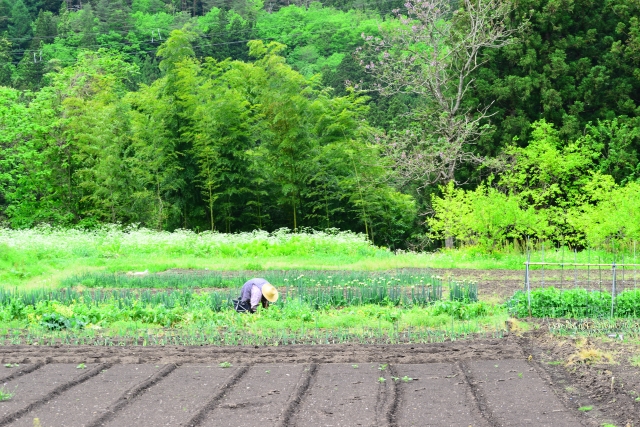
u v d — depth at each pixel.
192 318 11.41
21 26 66.06
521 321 10.73
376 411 6.86
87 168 31.72
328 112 28.81
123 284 15.54
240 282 15.51
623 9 27.19
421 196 32.12
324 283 14.81
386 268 18.47
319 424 6.55
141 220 31.03
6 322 11.45
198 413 6.84
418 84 26.56
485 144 27.31
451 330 10.30
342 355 9.05
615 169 25.06
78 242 23.09
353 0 75.44
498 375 8.01
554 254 20.22
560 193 24.92
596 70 26.98
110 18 67.38
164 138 28.06
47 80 55.41
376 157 28.22
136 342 9.91
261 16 74.38
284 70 27.75
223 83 30.33
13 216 34.47
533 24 27.19
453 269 18.19
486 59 27.69
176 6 80.31
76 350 9.50
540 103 27.36
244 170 28.16
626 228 18.77
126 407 7.10
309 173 28.50
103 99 34.69
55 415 6.90
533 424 6.43
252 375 8.20
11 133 31.77
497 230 20.50
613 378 7.41
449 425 6.47
